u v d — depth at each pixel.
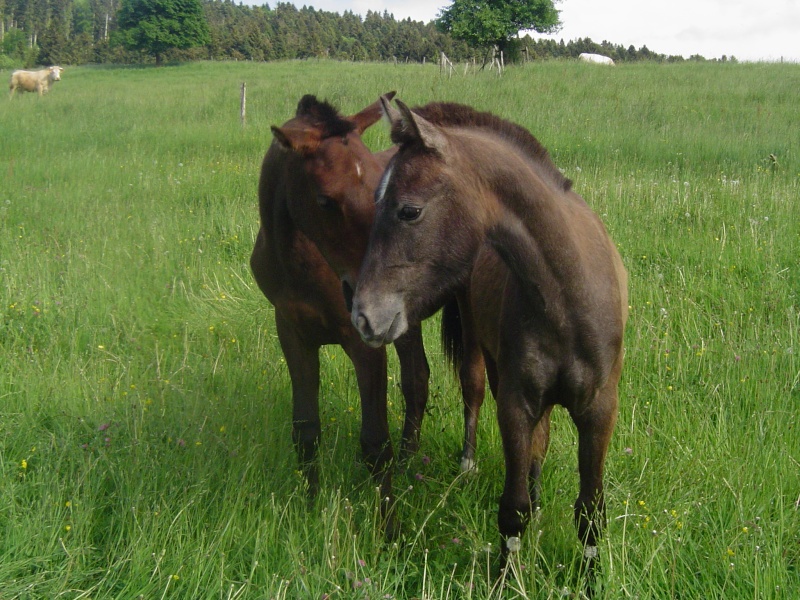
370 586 2.95
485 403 4.60
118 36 59.75
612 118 14.69
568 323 2.73
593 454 2.95
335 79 25.61
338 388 4.86
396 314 2.52
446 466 4.13
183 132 14.52
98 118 17.81
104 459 3.71
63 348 5.42
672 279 6.08
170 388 4.60
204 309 6.10
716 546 3.15
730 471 3.61
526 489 2.94
